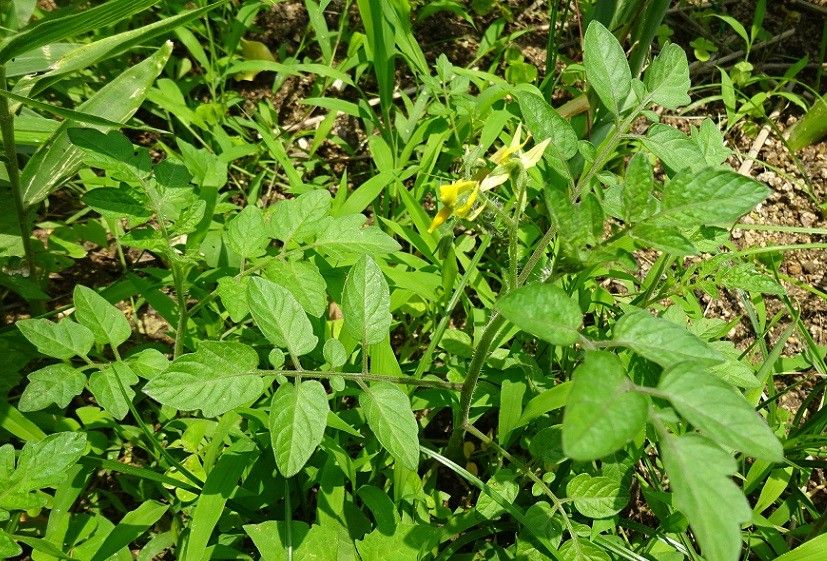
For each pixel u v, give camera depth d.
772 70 0.77
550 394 0.39
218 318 0.50
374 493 0.40
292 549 0.37
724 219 0.26
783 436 0.48
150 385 0.32
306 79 0.71
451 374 0.46
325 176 0.62
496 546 0.42
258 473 0.42
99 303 0.41
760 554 0.43
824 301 0.62
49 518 0.40
